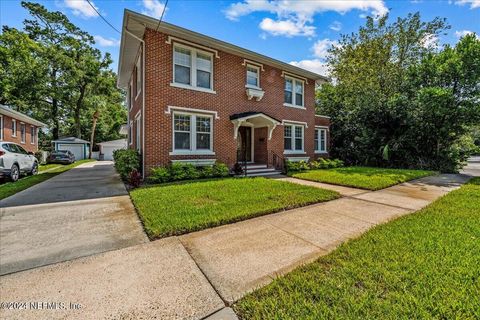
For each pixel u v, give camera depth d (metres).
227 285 2.46
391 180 8.96
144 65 8.68
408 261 2.75
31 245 3.47
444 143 13.76
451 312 1.91
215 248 3.35
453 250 3.02
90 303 2.19
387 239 3.44
